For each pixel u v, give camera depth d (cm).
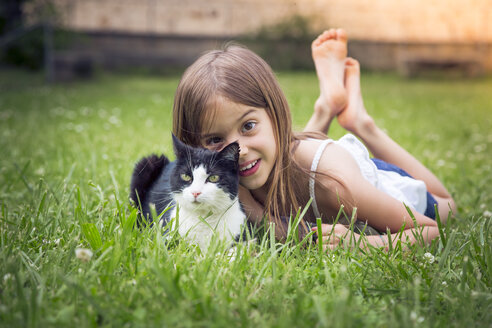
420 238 238
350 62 348
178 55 2072
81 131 643
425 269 209
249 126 249
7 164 436
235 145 237
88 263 198
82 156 453
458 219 294
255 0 2123
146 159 301
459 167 459
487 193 366
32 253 219
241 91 244
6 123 708
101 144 541
